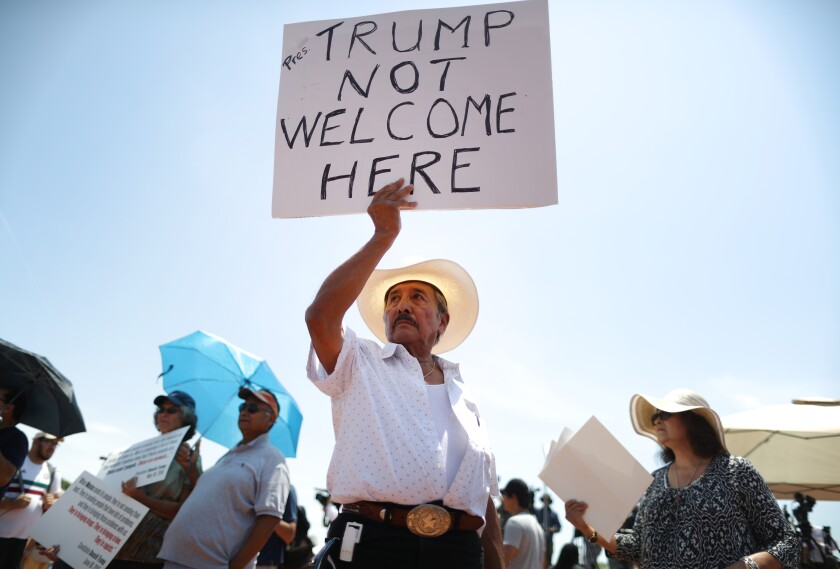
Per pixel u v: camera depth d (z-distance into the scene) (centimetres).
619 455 270
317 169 278
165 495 455
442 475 221
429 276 334
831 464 541
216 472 406
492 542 253
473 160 270
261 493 400
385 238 246
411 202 265
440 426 238
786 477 548
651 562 309
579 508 266
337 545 216
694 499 303
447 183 267
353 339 244
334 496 226
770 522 289
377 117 283
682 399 338
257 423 430
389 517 214
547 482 271
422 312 279
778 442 560
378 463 218
